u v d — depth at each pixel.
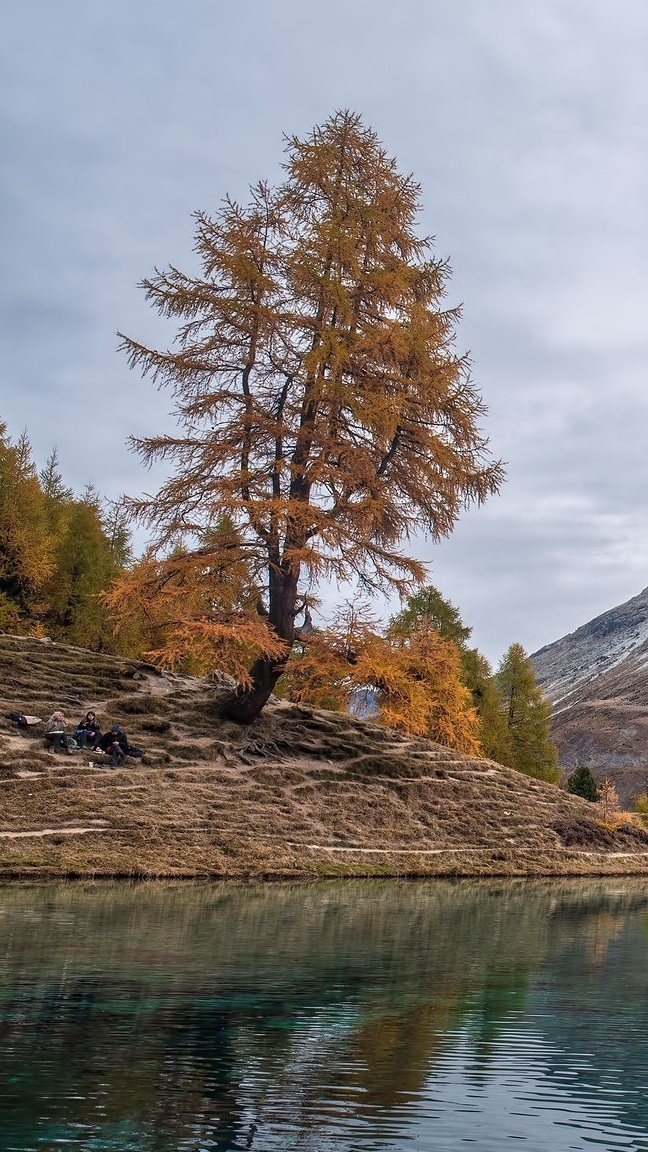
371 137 28.19
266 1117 4.62
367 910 13.81
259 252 27.33
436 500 27.55
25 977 7.61
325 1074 5.36
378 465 27.94
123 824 19.56
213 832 20.38
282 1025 6.40
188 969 8.24
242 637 23.98
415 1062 5.66
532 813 28.41
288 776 25.41
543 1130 4.61
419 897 16.34
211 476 26.41
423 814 25.69
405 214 28.75
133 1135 4.32
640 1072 5.60
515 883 20.89
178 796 22.06
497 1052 5.93
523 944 10.76
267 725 28.75
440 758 30.61
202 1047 5.77
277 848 20.55
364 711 27.17
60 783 21.12
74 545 39.09
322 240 26.86
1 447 37.16
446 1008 7.14
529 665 50.41
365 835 23.16
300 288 27.08
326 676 25.89
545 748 49.81
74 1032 5.98
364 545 25.98
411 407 26.66
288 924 11.70
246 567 26.78
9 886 14.62
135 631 38.34
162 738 26.05
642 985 8.23
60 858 17.06
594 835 28.00
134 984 7.50
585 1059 5.84
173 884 16.41
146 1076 5.16
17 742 23.38
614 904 16.50
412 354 26.52
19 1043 5.69
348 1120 4.64
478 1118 4.75
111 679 29.55
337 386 25.50
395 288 27.22
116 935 10.02
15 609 35.31
